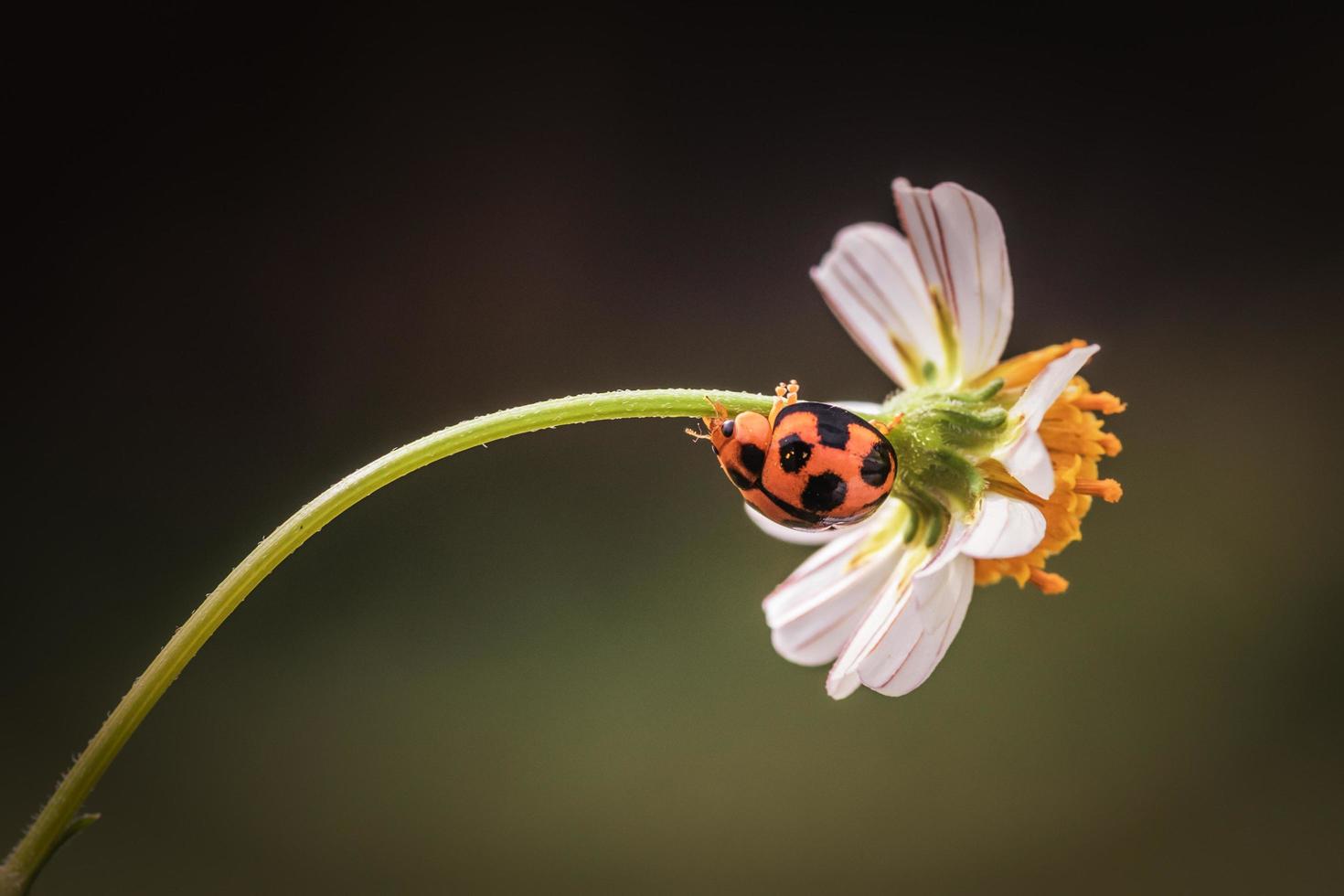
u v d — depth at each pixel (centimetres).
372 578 26
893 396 14
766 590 26
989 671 26
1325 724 25
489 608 26
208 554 29
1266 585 27
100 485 29
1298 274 32
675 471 28
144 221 32
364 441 31
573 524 27
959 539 14
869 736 24
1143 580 27
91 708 26
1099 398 14
